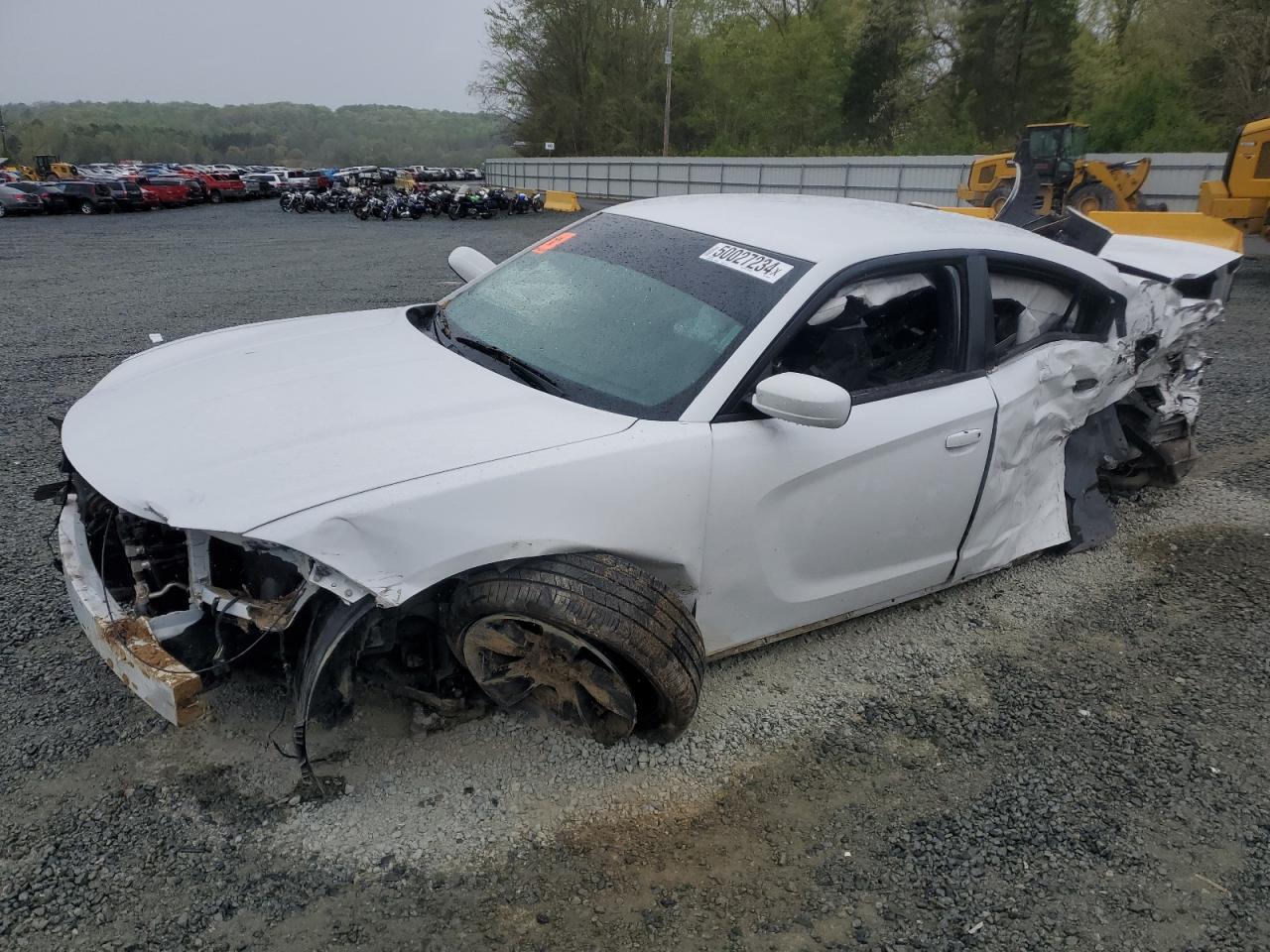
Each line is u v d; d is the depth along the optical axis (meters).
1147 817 2.58
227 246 19.45
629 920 2.16
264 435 2.48
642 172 43.38
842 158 32.84
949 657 3.36
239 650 2.44
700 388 2.69
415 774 2.57
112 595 2.55
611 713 2.60
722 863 2.36
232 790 2.48
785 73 48.41
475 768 2.62
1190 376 4.67
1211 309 4.37
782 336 2.78
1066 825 2.54
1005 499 3.50
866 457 2.91
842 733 2.90
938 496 3.17
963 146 38.03
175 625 2.38
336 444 2.43
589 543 2.42
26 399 6.33
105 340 8.59
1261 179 14.59
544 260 3.56
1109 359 3.77
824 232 3.13
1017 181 4.95
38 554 3.82
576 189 48.78
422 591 2.28
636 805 2.53
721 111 56.62
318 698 2.39
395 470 2.32
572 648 2.40
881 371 3.06
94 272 14.38
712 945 2.11
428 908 2.16
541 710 2.69
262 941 2.05
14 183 32.88
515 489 2.33
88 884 2.17
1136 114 30.69
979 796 2.64
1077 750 2.86
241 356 3.15
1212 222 14.38
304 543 2.12
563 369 2.87
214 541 2.39
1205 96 29.50
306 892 2.19
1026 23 37.81
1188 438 4.82
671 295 3.02
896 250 3.07
